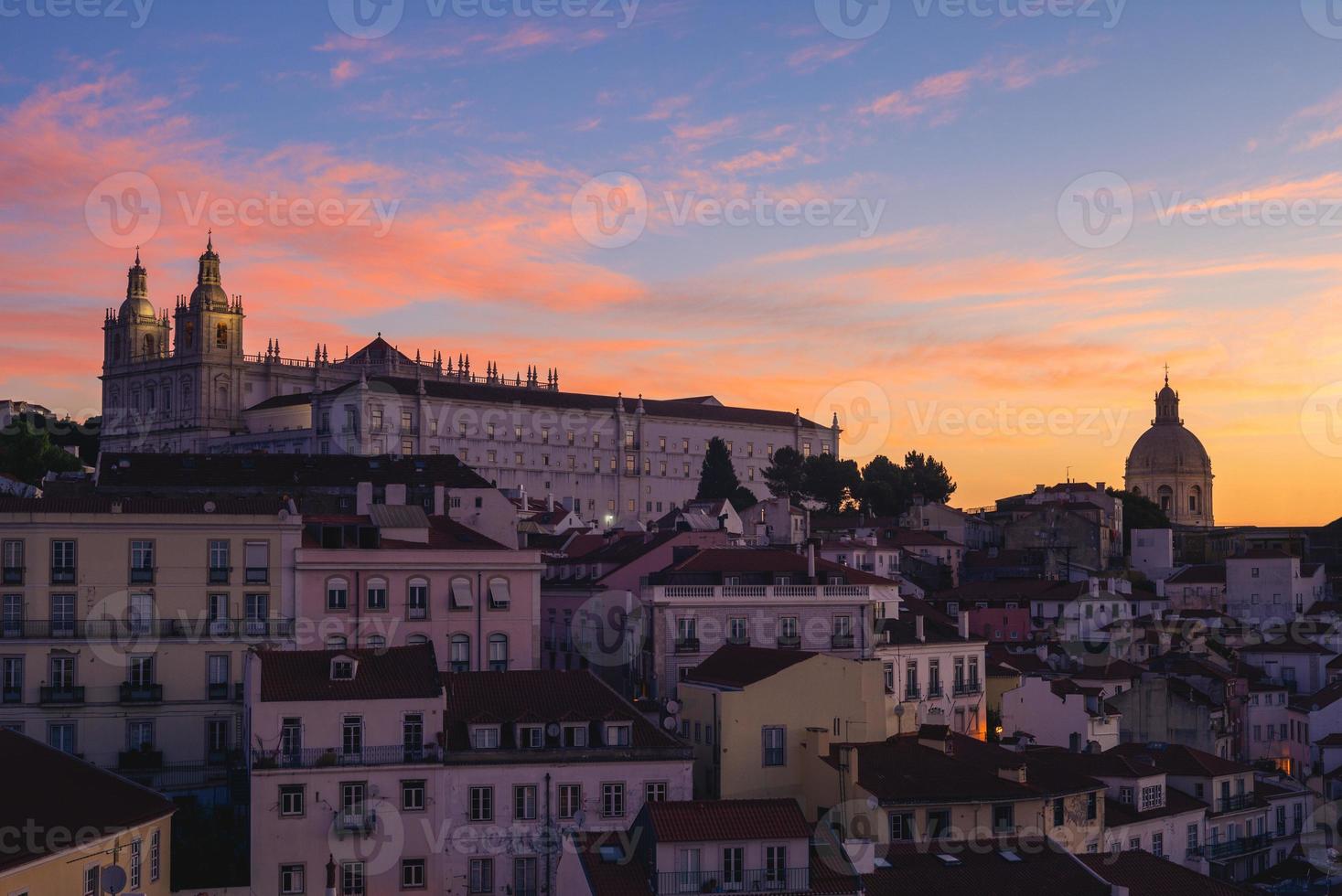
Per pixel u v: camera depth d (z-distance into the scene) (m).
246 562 99.44
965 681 117.50
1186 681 132.88
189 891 78.38
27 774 73.69
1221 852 100.62
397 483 138.38
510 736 85.12
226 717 96.81
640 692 107.75
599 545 142.88
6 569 95.38
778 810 73.69
